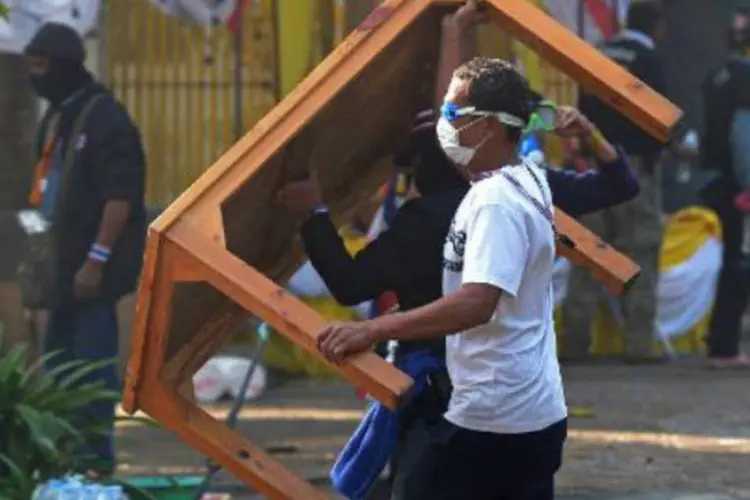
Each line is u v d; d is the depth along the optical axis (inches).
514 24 745.0
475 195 655.8
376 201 989.2
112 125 1125.1
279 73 1696.6
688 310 1831.9
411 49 781.3
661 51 2150.6
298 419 1429.6
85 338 1123.3
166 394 716.7
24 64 1599.4
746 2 2292.1
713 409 1485.0
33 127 1617.9
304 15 1686.8
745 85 1737.2
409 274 698.2
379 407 712.4
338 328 634.8
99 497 872.3
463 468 671.8
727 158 1734.7
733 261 1738.4
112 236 1117.1
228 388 1524.4
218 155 1713.8
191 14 1696.6
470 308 635.5
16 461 921.5
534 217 655.8
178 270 661.9
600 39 1772.9
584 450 1293.1
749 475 1205.1
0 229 1499.8
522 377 658.8
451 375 670.5
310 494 719.1
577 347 1764.3
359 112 772.6
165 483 983.0
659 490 1151.6
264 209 731.4
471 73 669.9
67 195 1130.0
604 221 1737.2
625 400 1529.3
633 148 1694.1
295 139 706.8
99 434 978.7
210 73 1707.7
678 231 1830.7
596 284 1750.7
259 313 648.4
